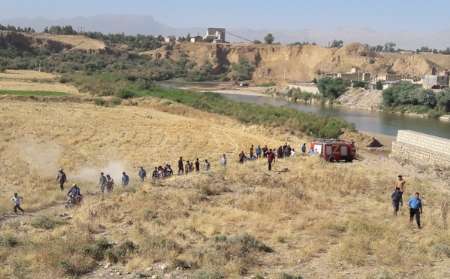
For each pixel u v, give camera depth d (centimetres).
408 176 4334
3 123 7600
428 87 17350
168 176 4694
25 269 2059
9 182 4625
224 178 4091
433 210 3203
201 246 2367
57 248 2264
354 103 17550
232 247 2288
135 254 2247
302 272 2066
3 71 18012
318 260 2227
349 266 2145
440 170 4688
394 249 2316
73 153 6241
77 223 2844
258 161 5047
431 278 1970
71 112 9212
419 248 2375
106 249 2288
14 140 6688
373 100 17112
